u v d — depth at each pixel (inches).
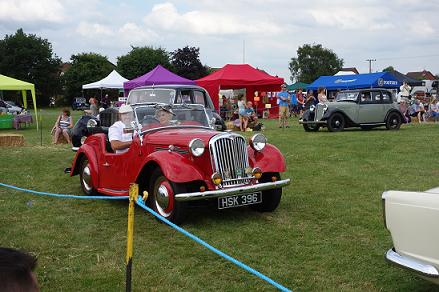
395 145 487.8
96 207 259.3
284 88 736.3
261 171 227.1
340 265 170.1
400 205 127.0
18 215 241.8
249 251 185.9
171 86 519.2
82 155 293.0
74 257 179.9
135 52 2691.9
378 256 178.2
